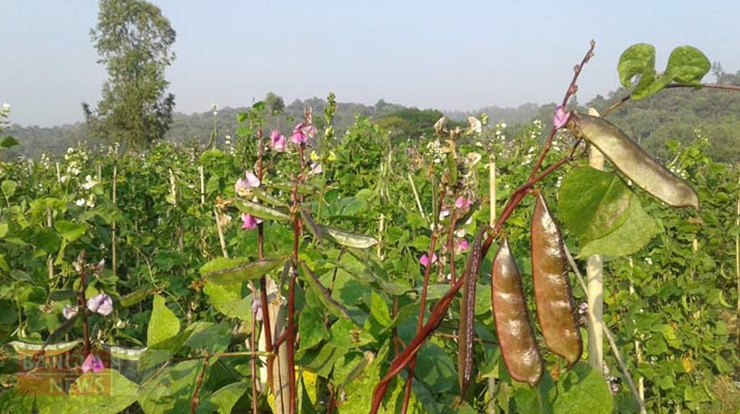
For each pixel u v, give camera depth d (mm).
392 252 4344
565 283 1408
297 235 1770
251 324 2318
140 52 45688
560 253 1406
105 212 5023
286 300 2160
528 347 1420
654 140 41812
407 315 2031
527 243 5477
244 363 2520
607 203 1383
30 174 11172
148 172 10719
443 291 2303
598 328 2156
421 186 6141
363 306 2582
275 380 2043
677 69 1334
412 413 2145
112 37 45531
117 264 5980
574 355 1407
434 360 2301
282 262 1765
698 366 5688
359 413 2172
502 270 1431
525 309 1428
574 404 1975
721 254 7500
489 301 2449
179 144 16109
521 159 9312
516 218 5457
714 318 6449
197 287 1767
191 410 1991
